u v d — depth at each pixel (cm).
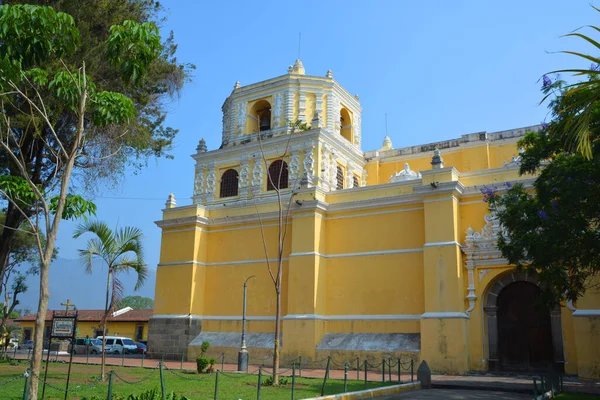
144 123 1977
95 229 1695
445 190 2197
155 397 1060
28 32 979
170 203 3014
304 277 2419
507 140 2936
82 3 1673
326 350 2305
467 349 2070
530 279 2077
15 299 4009
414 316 2223
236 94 3319
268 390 1477
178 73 1977
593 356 1827
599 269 1416
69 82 1123
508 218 1539
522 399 1355
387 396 1442
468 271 2159
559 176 1368
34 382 940
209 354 2614
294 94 3147
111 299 1702
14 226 1934
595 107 1294
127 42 1082
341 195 2555
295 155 2983
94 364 2416
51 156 1859
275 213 2672
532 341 2061
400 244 2334
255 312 2616
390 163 3288
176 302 2780
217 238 2855
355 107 3469
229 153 3219
